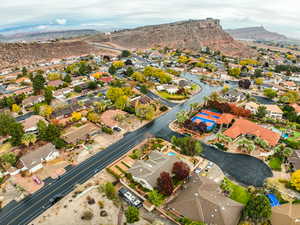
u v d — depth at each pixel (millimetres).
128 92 139750
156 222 53281
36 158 75250
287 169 75062
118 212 58094
